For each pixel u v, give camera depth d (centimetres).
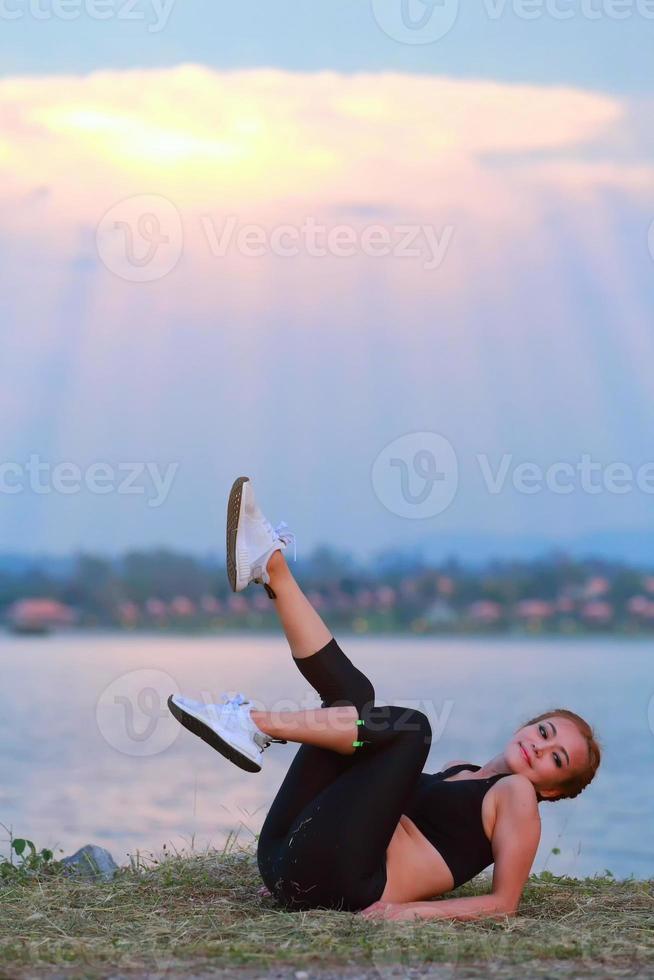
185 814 1378
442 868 399
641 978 300
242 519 409
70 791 1645
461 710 2908
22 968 306
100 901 398
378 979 297
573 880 466
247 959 316
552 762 420
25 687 3641
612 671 4438
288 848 388
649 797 1648
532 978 298
